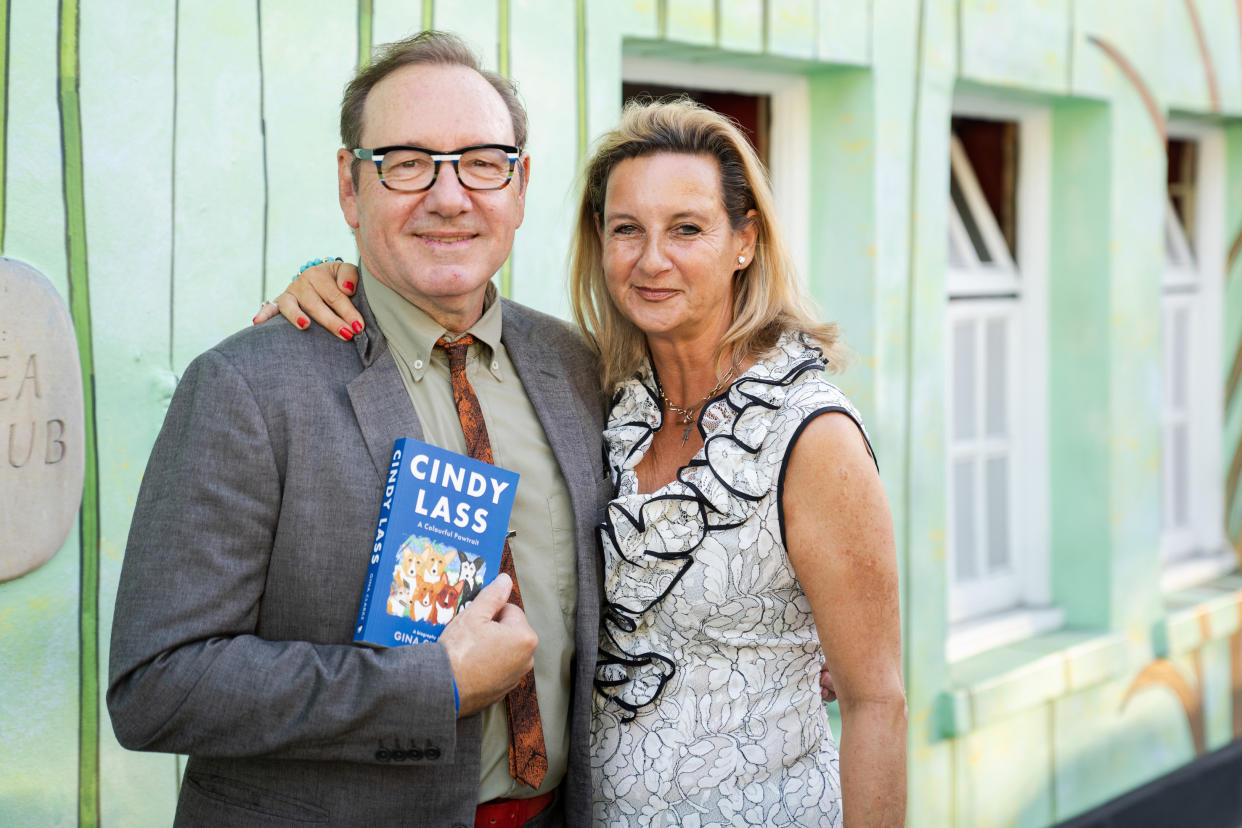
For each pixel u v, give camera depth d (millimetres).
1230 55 4246
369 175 1413
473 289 1432
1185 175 4688
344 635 1371
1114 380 3760
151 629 1292
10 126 1819
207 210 2035
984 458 3801
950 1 3162
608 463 1624
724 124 1550
